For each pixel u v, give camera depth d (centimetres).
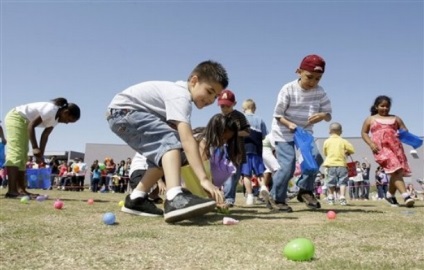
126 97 330
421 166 2466
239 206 563
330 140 742
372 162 2581
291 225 288
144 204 344
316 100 470
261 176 629
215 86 318
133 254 174
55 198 627
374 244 207
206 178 295
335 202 768
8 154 577
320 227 275
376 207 546
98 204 500
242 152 459
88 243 197
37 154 581
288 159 439
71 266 151
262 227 274
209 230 255
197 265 156
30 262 156
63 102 593
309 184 473
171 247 191
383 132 601
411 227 275
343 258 171
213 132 422
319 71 446
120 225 275
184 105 310
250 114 626
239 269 151
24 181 597
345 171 720
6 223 262
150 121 317
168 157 302
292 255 166
